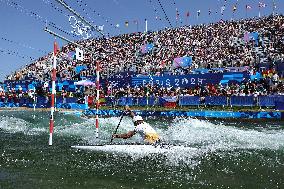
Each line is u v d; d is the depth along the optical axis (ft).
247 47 154.61
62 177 26.16
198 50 166.61
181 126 67.41
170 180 25.67
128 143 40.50
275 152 36.37
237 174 27.45
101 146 38.93
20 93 141.49
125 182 25.04
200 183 24.91
